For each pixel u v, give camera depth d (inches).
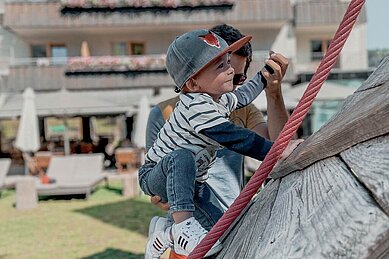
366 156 49.8
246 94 94.5
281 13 954.7
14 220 442.3
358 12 59.4
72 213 465.7
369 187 46.6
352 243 44.9
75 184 539.8
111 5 937.5
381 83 64.1
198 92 77.1
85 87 950.4
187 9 959.0
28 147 688.4
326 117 905.5
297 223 51.8
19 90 936.9
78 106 773.3
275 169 70.8
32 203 499.8
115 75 954.1
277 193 64.9
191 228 75.5
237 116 114.7
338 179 51.8
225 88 75.7
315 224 49.4
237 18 957.2
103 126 1449.3
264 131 113.3
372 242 43.9
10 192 621.0
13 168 799.7
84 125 999.0
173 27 986.1
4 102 871.1
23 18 932.6
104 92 952.3
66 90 946.7
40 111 764.0
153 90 952.9
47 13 940.0
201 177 84.7
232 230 73.3
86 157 620.7
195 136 78.2
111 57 953.5
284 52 1024.2
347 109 66.2
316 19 985.5
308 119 925.2
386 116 47.2
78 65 946.7
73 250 331.3
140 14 951.0
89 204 511.2
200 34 76.4
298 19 986.1
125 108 792.3
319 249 46.5
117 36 1013.8
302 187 57.8
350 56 972.6
